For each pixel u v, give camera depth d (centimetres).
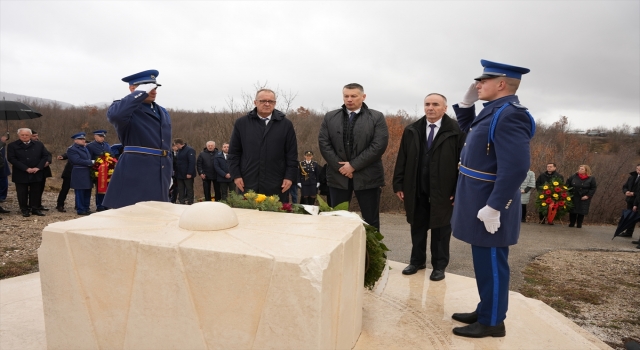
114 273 204
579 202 1066
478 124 266
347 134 410
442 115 386
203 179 1033
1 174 934
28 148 809
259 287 180
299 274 174
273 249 187
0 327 269
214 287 187
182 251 189
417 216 405
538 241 860
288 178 441
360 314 263
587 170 1071
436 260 392
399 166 416
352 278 231
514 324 294
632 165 1366
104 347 212
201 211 220
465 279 389
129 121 364
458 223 273
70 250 211
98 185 884
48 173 858
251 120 435
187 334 194
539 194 1130
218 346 191
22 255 548
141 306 200
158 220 240
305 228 229
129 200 367
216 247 188
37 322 277
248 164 432
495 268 261
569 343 266
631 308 456
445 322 292
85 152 875
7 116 893
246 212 277
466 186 268
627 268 636
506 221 254
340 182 416
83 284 211
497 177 242
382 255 289
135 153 370
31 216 819
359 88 405
